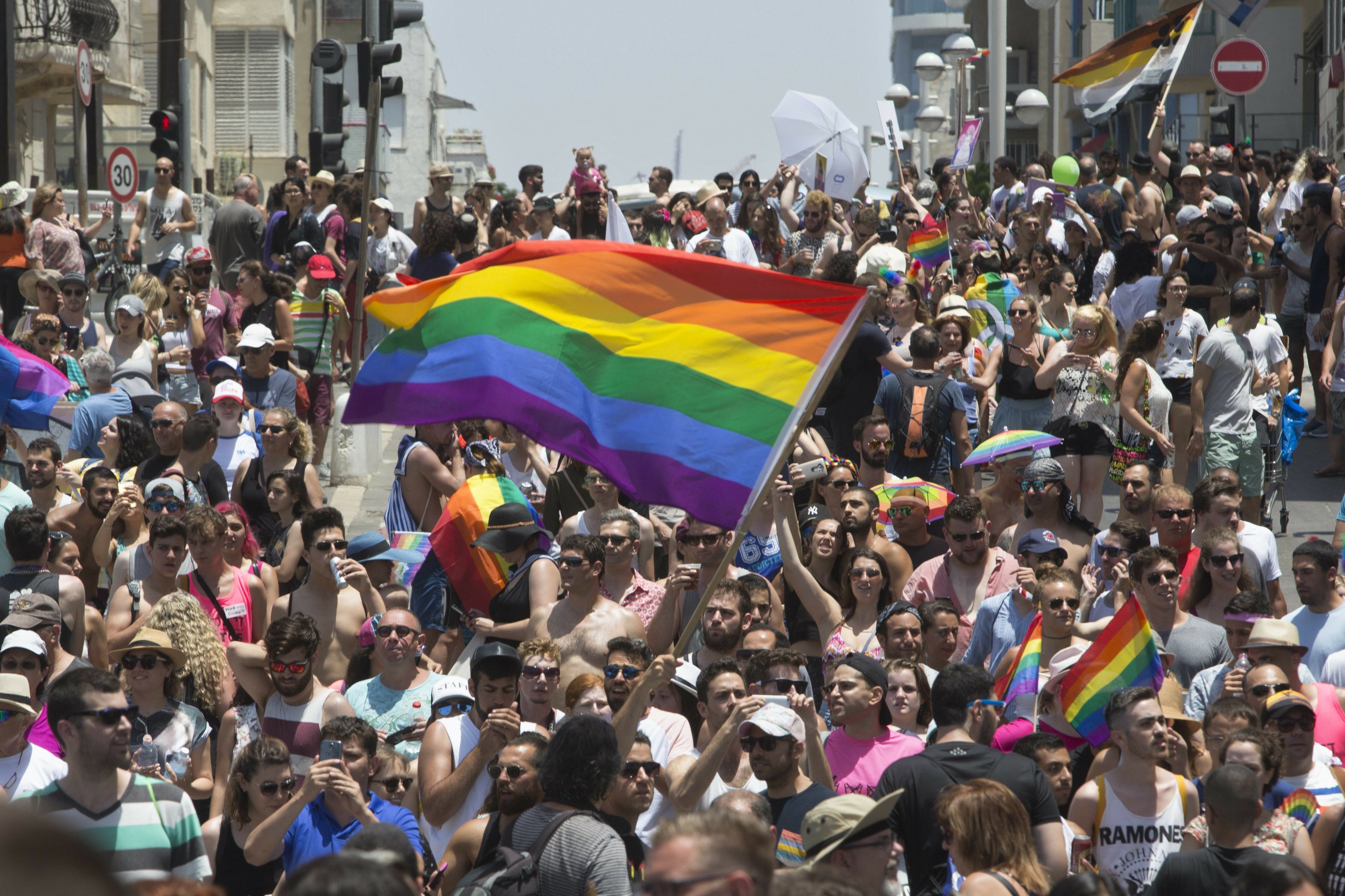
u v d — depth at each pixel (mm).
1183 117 140000
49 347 45406
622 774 23000
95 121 86125
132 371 45844
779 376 25766
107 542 34688
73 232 58656
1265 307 68375
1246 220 73312
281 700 28109
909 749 26328
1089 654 26578
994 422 46719
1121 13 152125
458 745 26266
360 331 55094
